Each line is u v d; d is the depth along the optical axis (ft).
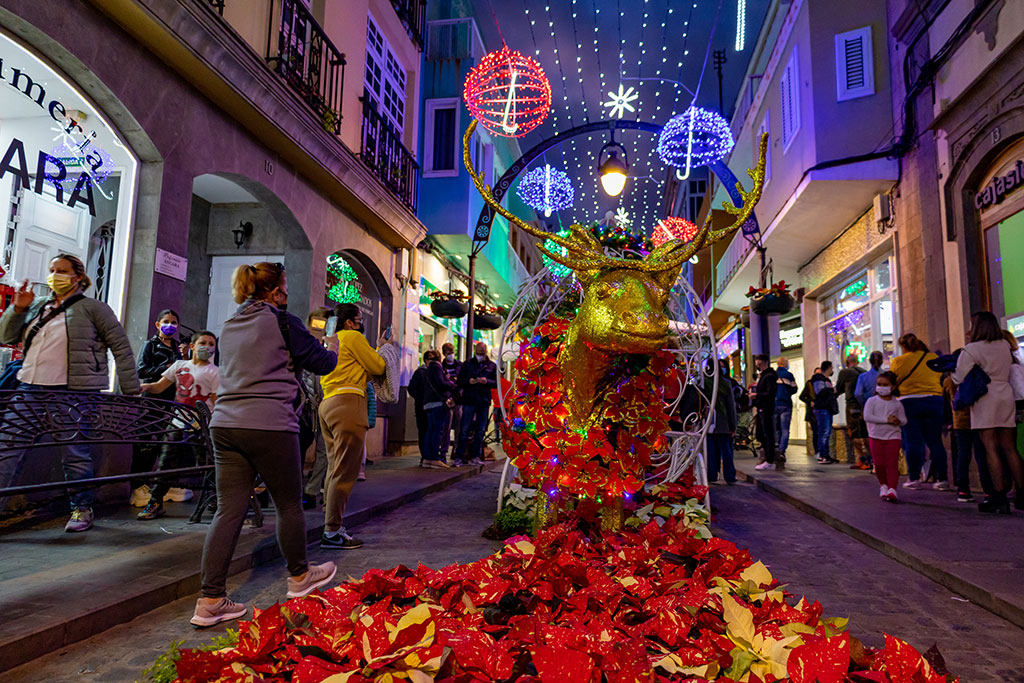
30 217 18.13
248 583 11.46
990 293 23.43
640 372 9.91
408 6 39.29
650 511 12.84
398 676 5.17
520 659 5.77
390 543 14.66
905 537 14.47
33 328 14.02
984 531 15.12
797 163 34.63
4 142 17.35
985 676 7.76
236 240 28.25
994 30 21.98
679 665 5.66
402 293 38.73
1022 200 21.25
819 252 41.83
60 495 13.75
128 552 12.29
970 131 23.50
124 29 16.71
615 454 9.83
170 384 16.96
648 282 8.57
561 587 7.09
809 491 22.41
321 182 27.40
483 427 33.37
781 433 34.53
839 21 31.96
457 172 44.39
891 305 31.76
